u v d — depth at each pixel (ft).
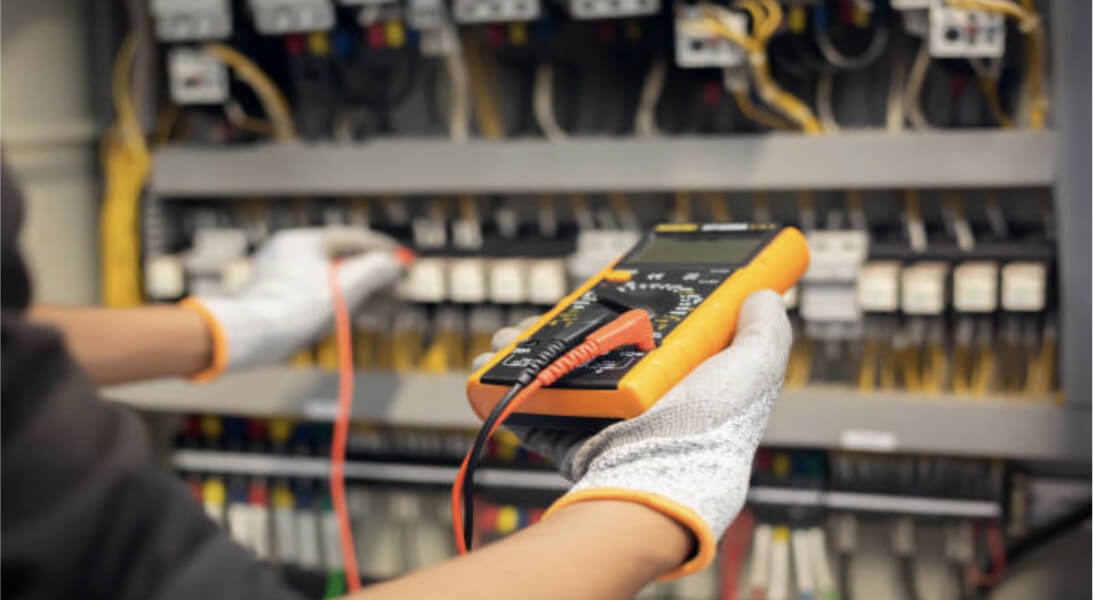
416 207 5.09
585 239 4.43
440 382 4.46
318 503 4.99
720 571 4.67
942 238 4.39
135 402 4.80
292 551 4.99
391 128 5.15
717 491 1.47
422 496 5.01
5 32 4.55
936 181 3.86
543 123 4.54
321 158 4.47
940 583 4.59
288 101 4.83
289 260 3.71
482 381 1.68
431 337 4.96
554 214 5.04
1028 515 4.34
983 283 3.92
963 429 3.98
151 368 3.06
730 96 4.56
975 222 4.58
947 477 4.46
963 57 3.95
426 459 4.82
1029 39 3.95
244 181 4.58
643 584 1.33
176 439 5.11
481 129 4.80
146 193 4.84
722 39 3.95
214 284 4.74
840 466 4.56
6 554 0.85
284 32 4.37
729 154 4.05
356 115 4.84
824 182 3.97
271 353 3.51
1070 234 3.75
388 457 4.85
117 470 0.91
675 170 4.11
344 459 4.88
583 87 4.83
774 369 1.70
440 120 5.11
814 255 4.07
